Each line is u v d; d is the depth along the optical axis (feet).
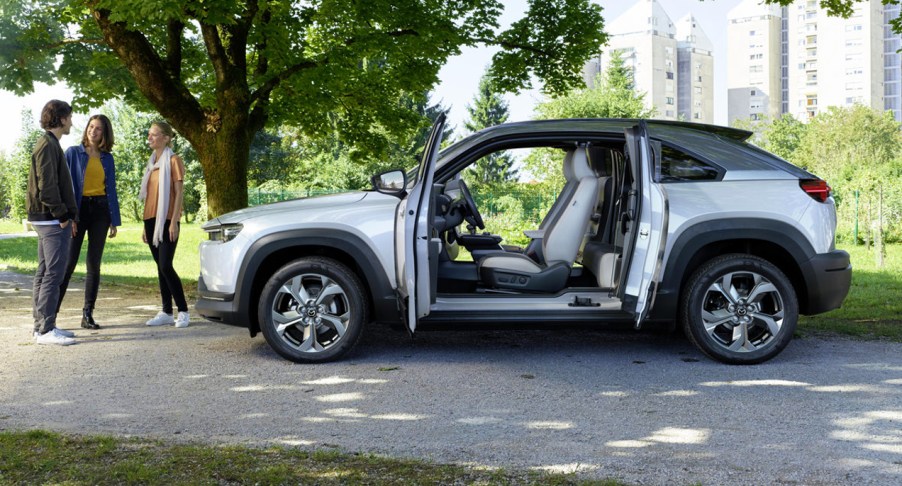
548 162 105.29
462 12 40.63
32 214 21.29
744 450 11.96
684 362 18.39
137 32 34.22
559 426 13.34
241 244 18.49
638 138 17.40
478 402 14.96
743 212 17.95
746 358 17.99
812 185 18.26
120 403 15.12
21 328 24.09
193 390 16.14
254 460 11.34
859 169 93.40
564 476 10.68
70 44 40.14
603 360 18.66
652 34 497.46
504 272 18.80
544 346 20.42
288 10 37.45
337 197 19.30
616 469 11.12
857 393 15.38
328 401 15.15
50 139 20.72
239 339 21.80
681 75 536.83
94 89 41.55
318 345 18.52
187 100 35.70
